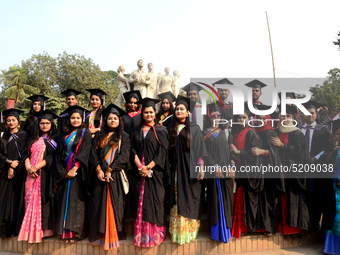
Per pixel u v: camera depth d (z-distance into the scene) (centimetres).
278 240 363
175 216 331
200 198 335
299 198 355
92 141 343
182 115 348
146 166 327
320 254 345
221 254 341
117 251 328
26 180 345
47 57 2552
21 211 344
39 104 463
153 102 355
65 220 319
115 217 317
